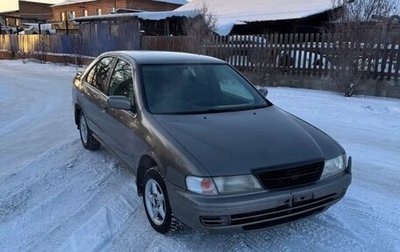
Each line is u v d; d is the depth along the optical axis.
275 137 3.57
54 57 28.05
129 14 22.58
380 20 11.77
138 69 4.51
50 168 5.56
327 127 7.81
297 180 3.29
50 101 11.59
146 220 4.01
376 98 11.01
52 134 7.50
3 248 3.59
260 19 18.44
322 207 3.47
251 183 3.15
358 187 4.84
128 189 4.80
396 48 10.80
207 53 15.21
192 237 3.67
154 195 3.76
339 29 11.66
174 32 23.48
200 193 3.12
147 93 4.23
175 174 3.29
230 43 14.52
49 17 76.44
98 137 5.51
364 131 7.52
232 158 3.22
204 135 3.53
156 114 3.98
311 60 12.68
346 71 11.32
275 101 10.52
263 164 3.21
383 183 4.98
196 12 19.45
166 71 4.56
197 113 4.06
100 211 4.25
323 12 17.08
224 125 3.75
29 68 24.14
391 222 3.96
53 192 4.76
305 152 3.41
